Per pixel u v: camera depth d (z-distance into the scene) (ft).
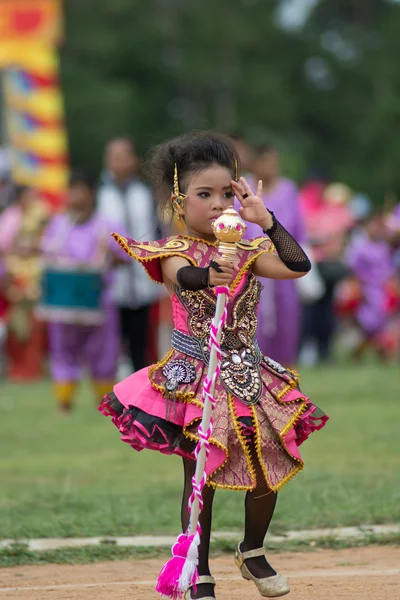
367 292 120.57
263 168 72.49
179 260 31.83
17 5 122.31
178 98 361.10
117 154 79.46
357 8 427.74
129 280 80.38
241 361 31.55
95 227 76.23
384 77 385.29
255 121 360.07
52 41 123.03
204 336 31.58
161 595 31.35
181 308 31.96
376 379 93.30
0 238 101.55
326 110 385.50
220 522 43.01
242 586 35.04
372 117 351.25
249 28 363.35
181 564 29.63
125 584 35.29
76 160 305.32
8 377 102.94
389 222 111.55
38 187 121.29
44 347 103.24
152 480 52.29
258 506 31.89
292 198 73.00
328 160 371.56
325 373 99.86
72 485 50.75
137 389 31.68
